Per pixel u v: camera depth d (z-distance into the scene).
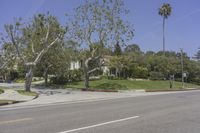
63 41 45.91
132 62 77.06
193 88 60.47
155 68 80.19
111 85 50.31
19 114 15.93
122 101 24.39
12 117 14.63
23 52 41.59
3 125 12.07
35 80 70.62
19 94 30.55
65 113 16.08
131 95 33.69
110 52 45.81
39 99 27.12
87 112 16.48
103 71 72.94
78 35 44.47
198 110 17.42
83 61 45.56
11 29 35.66
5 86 49.12
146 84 59.28
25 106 21.22
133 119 13.60
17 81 72.19
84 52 45.28
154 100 25.02
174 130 10.98
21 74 72.88
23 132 10.55
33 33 40.12
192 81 81.88
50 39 39.69
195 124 12.33
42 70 59.88
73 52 49.59
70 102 24.69
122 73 74.75
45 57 49.19
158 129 11.13
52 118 14.02
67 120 13.30
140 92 41.91
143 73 77.12
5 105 21.89
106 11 43.69
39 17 39.50
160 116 14.69
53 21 38.75
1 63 49.69
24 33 40.25
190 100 24.91
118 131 10.67
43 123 12.48
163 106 19.78
